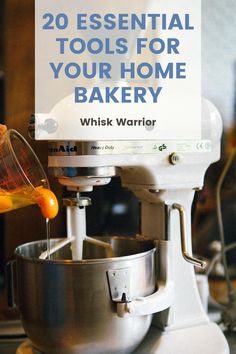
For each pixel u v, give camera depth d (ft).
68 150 2.09
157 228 2.46
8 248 3.28
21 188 2.16
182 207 2.39
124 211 3.43
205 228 3.64
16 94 3.22
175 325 2.48
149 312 2.10
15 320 2.84
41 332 2.07
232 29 3.55
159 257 2.40
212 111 2.45
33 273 2.06
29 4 3.17
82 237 2.37
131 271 2.07
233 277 3.62
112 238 2.57
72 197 2.32
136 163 2.24
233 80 3.60
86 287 1.99
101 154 2.13
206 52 3.54
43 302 2.03
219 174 3.64
